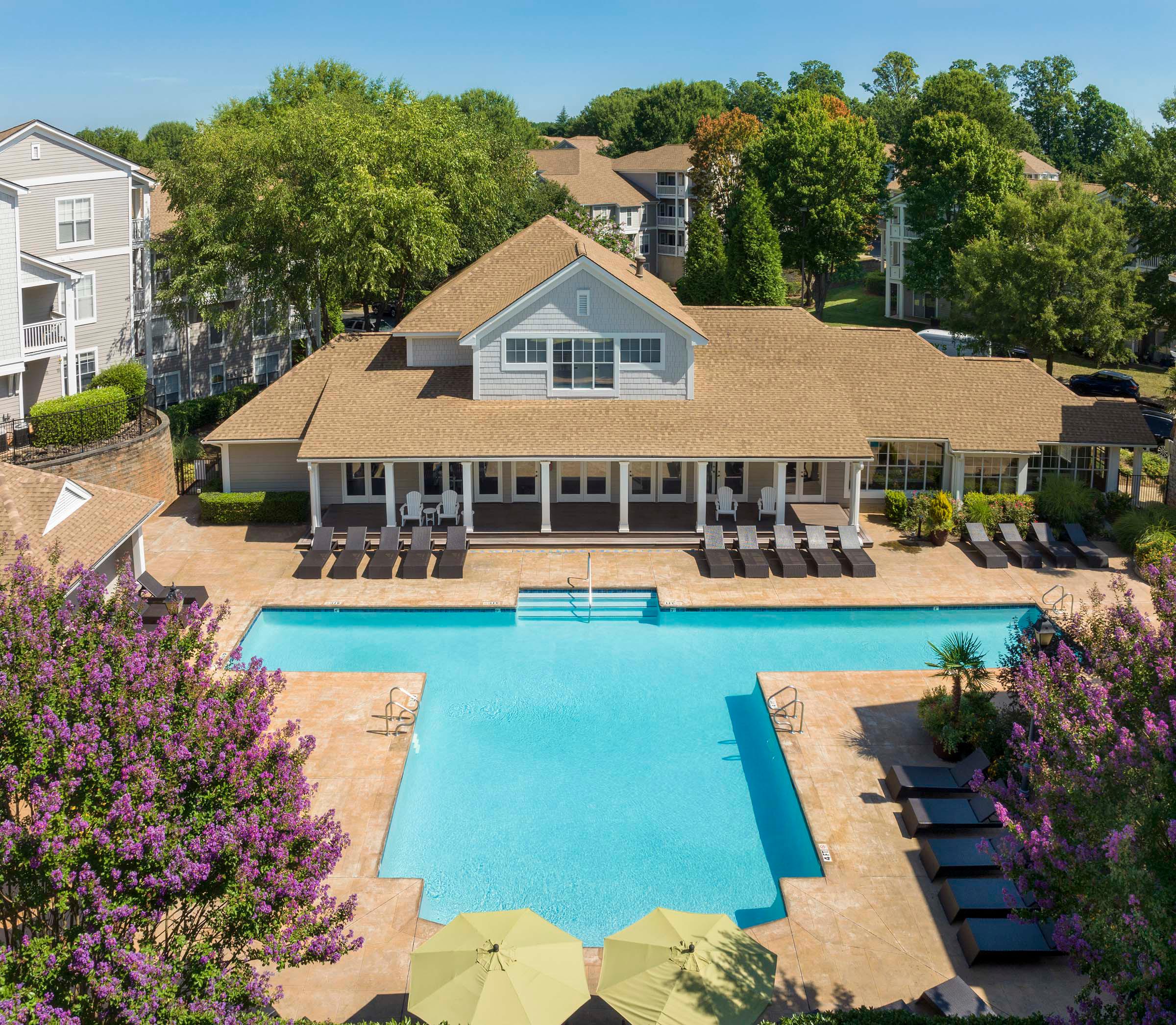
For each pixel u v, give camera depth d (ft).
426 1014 49.16
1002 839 49.55
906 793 75.97
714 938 53.26
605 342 130.52
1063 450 139.44
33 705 46.42
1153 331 210.38
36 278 141.28
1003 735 79.66
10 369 134.82
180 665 53.52
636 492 141.59
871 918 64.54
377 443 126.00
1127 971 39.24
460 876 70.85
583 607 114.32
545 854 73.20
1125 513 133.80
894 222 296.10
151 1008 40.24
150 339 179.93
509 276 142.51
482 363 131.95
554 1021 48.65
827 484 140.15
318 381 142.10
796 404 131.95
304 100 228.84
